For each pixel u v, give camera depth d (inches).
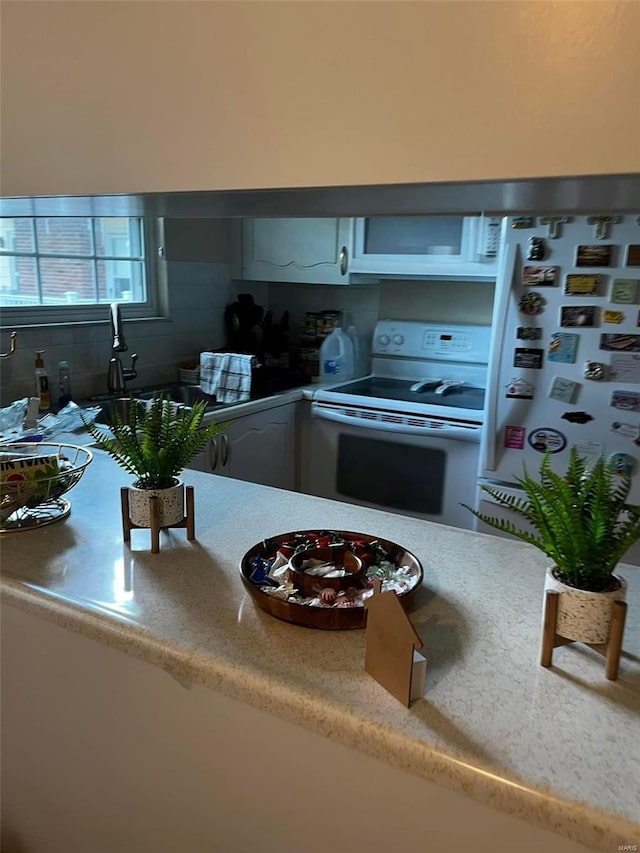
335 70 24.5
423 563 44.6
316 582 37.3
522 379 87.1
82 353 102.3
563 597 32.0
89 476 62.1
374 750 28.4
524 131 21.4
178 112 28.6
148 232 114.3
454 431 100.7
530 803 25.2
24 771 46.3
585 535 31.0
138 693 37.6
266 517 52.0
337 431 115.1
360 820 30.8
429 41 22.4
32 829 47.4
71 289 103.9
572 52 20.2
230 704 33.8
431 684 31.3
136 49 29.1
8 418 80.0
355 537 43.4
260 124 26.5
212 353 114.3
